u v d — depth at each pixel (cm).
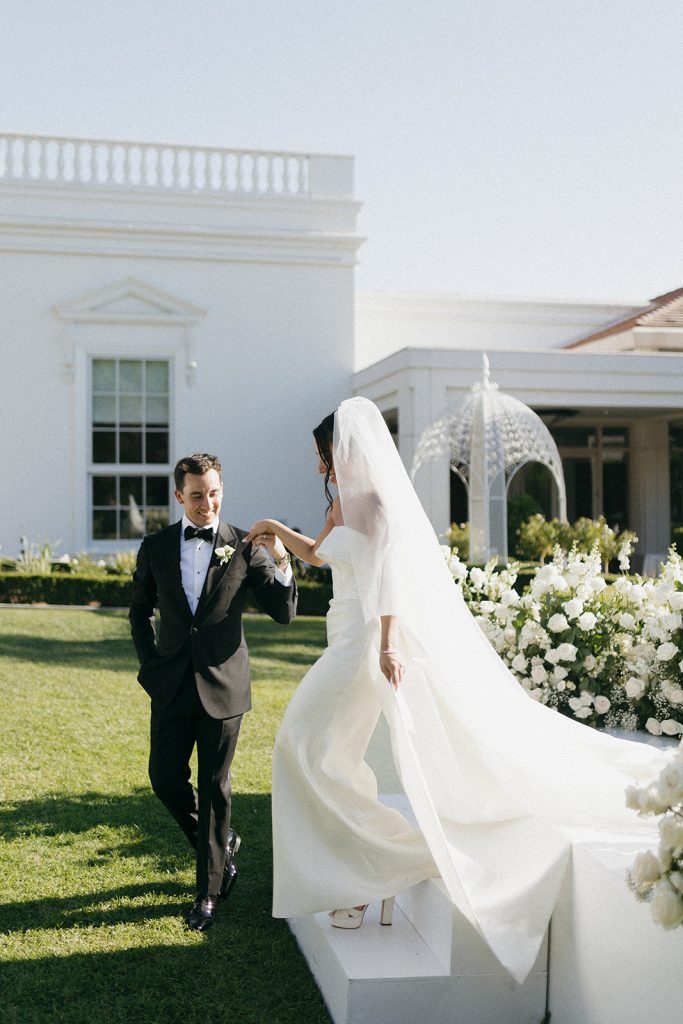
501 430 1266
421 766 341
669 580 487
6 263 1556
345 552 346
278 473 1647
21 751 621
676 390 1487
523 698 359
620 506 2052
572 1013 304
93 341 1580
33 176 1605
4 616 1202
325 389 1662
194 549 398
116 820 502
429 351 1403
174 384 1612
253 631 1141
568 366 1455
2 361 1558
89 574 1422
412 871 338
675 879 240
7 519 1561
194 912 384
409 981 308
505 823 347
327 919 355
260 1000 333
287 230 1652
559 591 514
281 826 339
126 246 1591
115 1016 319
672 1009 246
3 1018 315
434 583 347
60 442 1576
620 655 485
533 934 310
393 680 321
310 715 341
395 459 352
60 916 389
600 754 370
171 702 390
